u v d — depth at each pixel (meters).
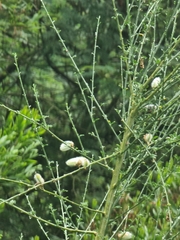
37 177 5.42
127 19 6.05
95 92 19.34
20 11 16.05
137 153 5.75
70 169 18.66
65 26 18.12
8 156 8.45
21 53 18.75
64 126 19.55
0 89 18.64
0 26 16.16
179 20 16.33
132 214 8.11
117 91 18.23
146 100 5.72
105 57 18.39
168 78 5.55
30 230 15.94
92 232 5.70
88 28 18.27
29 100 19.33
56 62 19.75
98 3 18.14
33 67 19.08
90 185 18.84
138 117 6.01
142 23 6.18
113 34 18.39
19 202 16.27
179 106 5.81
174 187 8.55
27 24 16.14
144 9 16.30
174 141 5.50
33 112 8.70
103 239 5.81
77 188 18.78
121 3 18.64
